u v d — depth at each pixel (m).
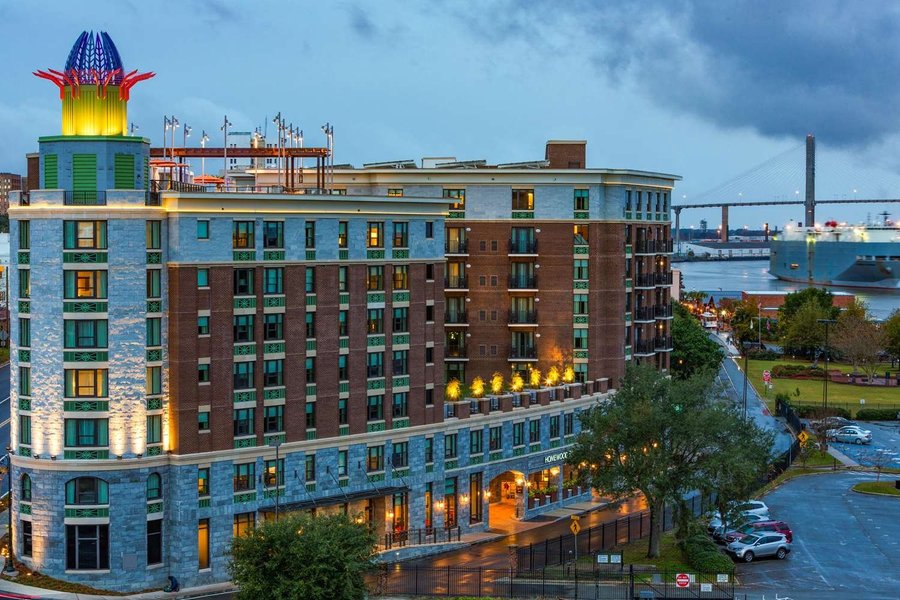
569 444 115.38
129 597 83.00
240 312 88.38
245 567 73.44
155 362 85.00
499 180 123.00
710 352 168.00
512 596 82.69
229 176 123.62
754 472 93.94
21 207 83.56
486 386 116.62
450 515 103.50
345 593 72.44
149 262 84.50
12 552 87.38
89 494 83.88
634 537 101.31
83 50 86.69
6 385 163.75
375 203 95.94
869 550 98.19
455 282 124.69
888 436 158.00
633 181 125.56
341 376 94.81
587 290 122.81
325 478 93.44
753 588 86.31
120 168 84.81
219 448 87.25
